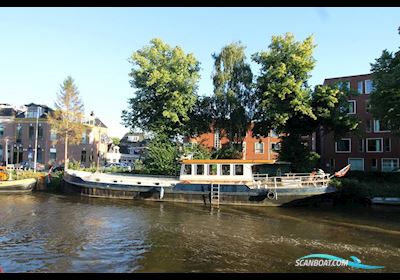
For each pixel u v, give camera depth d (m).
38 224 16.84
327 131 32.00
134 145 84.25
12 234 14.80
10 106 55.38
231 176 24.55
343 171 25.19
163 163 33.12
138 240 13.94
